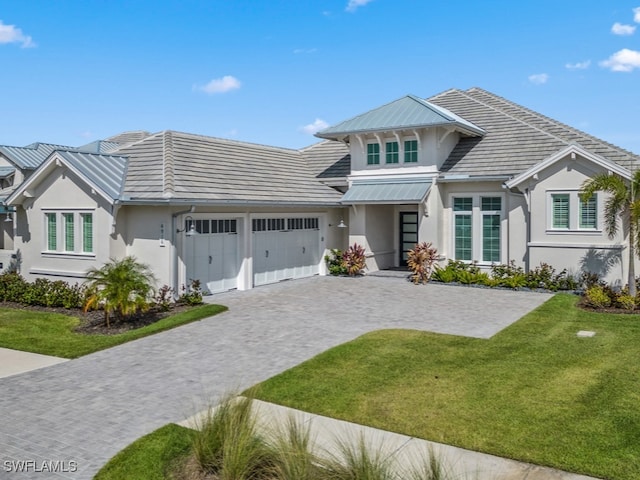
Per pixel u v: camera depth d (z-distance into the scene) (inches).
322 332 562.3
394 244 1098.1
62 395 392.5
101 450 304.8
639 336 516.1
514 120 987.3
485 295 768.9
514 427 321.4
